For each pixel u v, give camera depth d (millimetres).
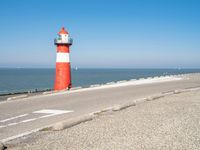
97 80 96250
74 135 9188
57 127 10039
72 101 18578
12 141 8617
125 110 14297
